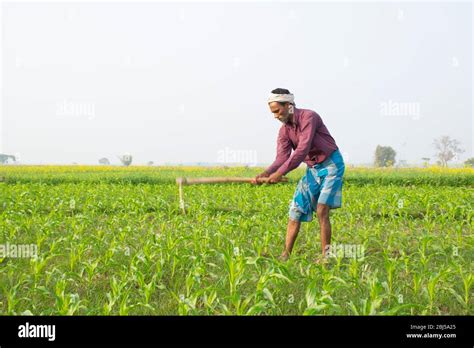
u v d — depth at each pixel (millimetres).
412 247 6562
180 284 4758
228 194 13914
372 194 13742
